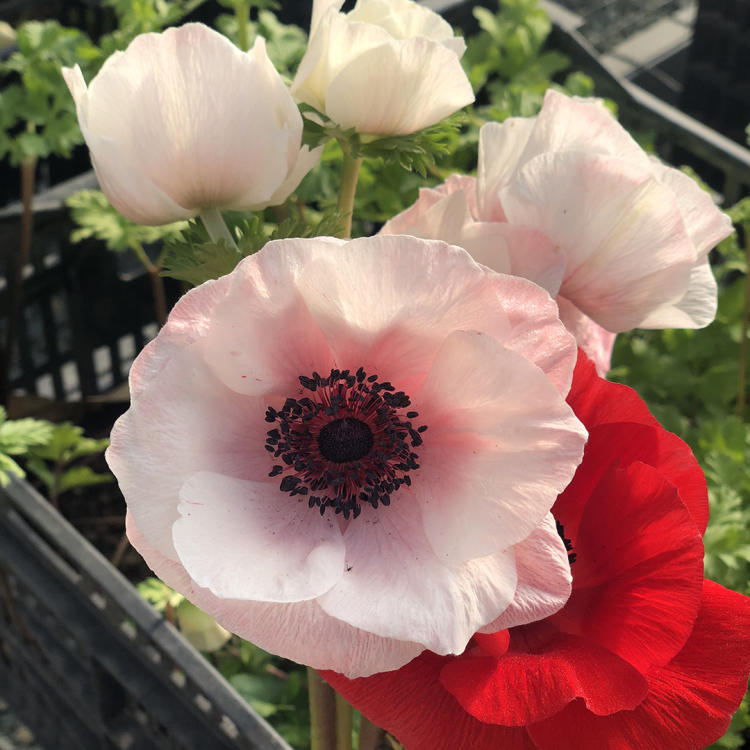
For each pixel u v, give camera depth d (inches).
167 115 7.5
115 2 21.0
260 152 7.7
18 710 24.0
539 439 6.4
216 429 6.8
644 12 49.9
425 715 7.0
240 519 6.6
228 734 14.7
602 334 9.9
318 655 6.3
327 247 6.3
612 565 7.3
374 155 8.8
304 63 8.3
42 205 24.2
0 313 26.6
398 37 9.0
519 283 6.4
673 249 8.2
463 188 9.2
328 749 10.3
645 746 6.8
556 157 8.0
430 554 6.7
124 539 25.4
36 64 21.9
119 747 18.6
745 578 18.1
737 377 23.9
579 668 6.8
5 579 19.3
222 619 6.3
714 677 6.9
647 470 7.1
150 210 7.9
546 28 27.2
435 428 6.9
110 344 28.2
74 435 23.1
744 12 36.9
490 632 6.5
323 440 7.1
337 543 6.8
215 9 31.3
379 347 6.8
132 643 15.8
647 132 25.7
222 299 6.4
